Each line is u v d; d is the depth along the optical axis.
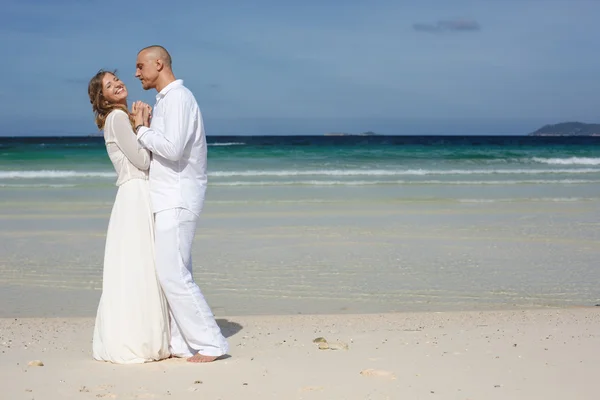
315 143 62.66
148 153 4.93
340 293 8.25
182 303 4.83
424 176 25.56
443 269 9.59
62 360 4.97
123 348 4.82
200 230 12.59
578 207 16.41
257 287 8.52
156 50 4.80
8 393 4.04
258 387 4.16
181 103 4.67
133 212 4.92
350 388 4.13
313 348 5.34
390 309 7.54
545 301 7.94
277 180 23.23
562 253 10.78
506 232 12.66
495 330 6.07
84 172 24.97
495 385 4.19
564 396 3.97
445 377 4.37
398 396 3.97
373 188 20.84
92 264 9.84
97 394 4.02
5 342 5.69
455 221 13.98
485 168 29.67
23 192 19.00
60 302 7.82
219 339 4.91
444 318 6.76
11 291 8.29
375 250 10.89
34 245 11.20
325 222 13.68
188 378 4.38
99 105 5.02
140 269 4.88
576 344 5.38
